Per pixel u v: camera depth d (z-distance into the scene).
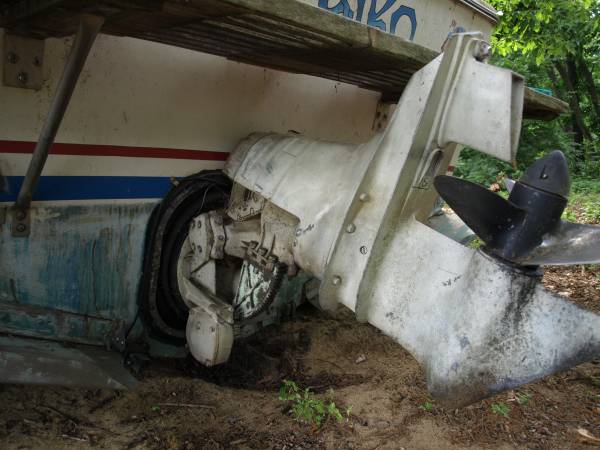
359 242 2.64
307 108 4.59
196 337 3.64
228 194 4.14
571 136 17.69
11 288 3.17
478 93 2.31
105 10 2.27
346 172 2.95
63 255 3.36
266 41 2.96
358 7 3.82
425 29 4.53
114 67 3.35
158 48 3.51
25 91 3.02
